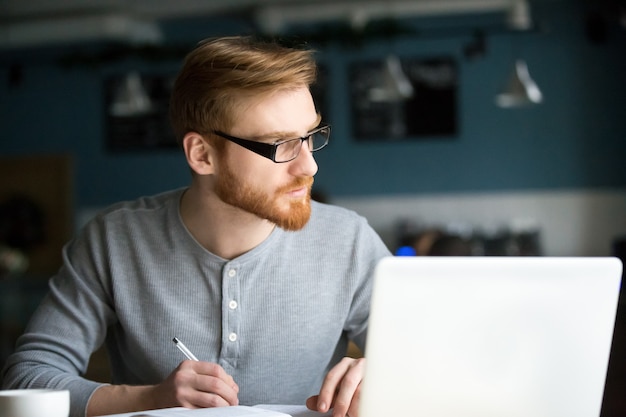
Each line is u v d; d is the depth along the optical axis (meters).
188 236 1.91
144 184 7.97
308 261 1.95
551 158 7.37
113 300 1.94
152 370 1.92
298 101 1.75
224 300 1.88
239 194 1.77
